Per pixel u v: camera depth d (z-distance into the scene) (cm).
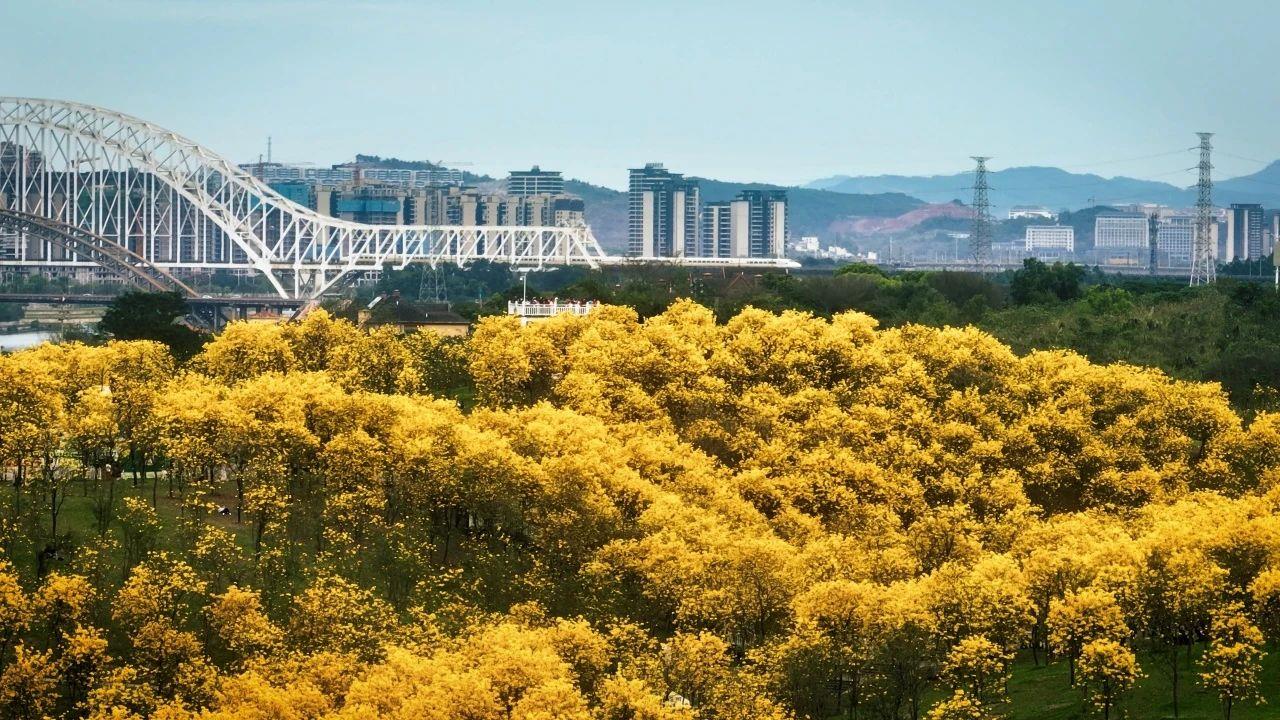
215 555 17425
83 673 15338
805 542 19788
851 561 18275
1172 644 16038
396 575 17888
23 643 15875
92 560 17075
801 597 16375
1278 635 16088
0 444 19162
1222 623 15225
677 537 18388
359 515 19138
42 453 19800
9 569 16638
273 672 15388
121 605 16000
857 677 15512
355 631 15975
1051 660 17225
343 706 14612
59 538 18050
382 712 14412
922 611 15638
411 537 18788
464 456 19725
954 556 19188
